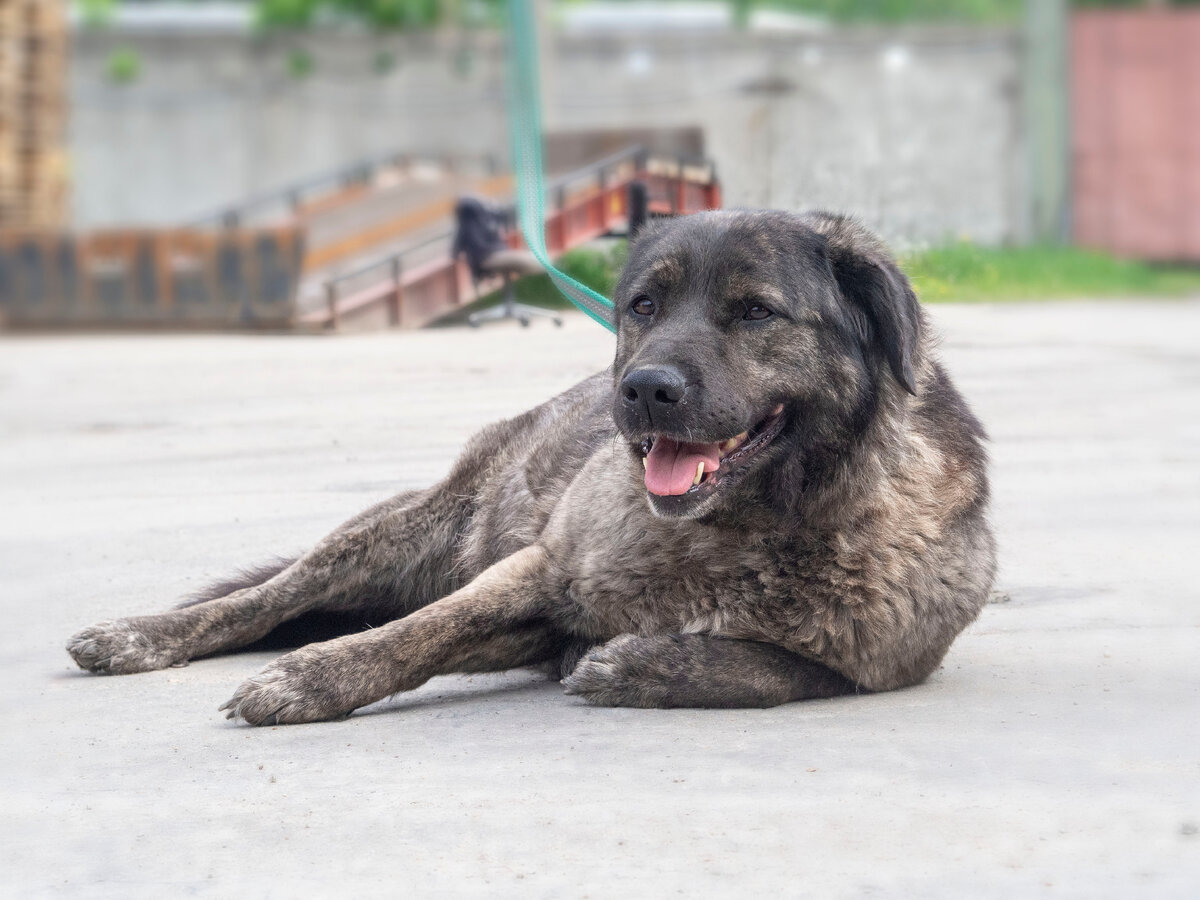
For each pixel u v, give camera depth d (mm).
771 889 2754
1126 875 2797
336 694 4164
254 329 18562
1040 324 15719
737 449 4184
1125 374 12109
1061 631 5062
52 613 5559
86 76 33250
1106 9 31391
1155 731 3812
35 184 24484
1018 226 30078
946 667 4672
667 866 2883
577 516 4602
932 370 4676
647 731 3916
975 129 30078
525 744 3816
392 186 26797
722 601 4312
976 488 4535
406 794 3387
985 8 39312
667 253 4320
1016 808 3193
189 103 33562
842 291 4340
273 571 5605
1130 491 7750
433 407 8055
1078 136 31656
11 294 19594
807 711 4137
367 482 6941
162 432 9523
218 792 3455
